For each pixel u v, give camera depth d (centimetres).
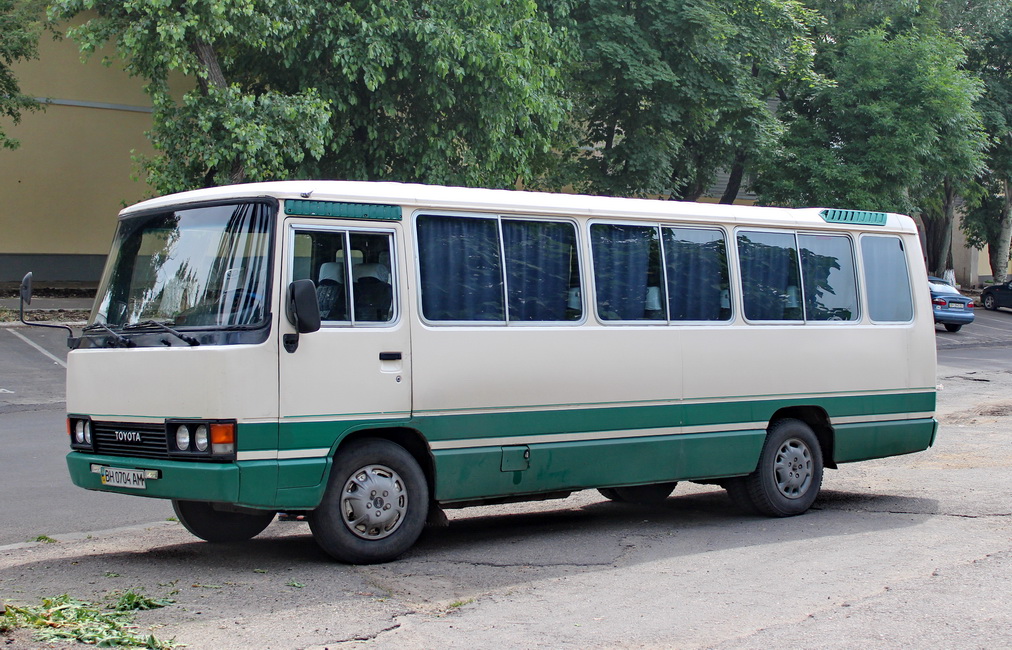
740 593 677
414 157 2094
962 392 2073
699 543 839
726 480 968
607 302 866
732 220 951
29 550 792
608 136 2681
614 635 583
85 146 2986
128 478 716
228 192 737
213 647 547
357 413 729
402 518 752
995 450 1355
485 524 927
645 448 871
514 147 2122
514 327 809
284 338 701
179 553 784
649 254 897
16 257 2933
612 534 877
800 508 969
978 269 5897
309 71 2016
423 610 631
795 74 3055
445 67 1908
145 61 1905
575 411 836
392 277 755
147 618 598
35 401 1619
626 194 2650
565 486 830
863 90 2981
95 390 745
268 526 901
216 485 676
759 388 946
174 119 1914
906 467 1244
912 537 852
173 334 709
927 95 2964
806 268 999
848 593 674
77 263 3016
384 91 2028
